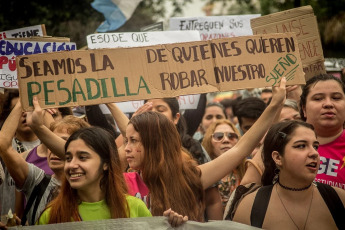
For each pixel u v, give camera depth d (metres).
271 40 4.27
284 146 3.84
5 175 5.00
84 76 4.04
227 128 5.77
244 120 6.23
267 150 3.97
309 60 5.00
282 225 3.78
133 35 5.80
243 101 6.30
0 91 5.15
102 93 4.04
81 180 3.69
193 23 6.73
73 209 3.73
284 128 3.88
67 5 10.41
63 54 4.02
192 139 5.35
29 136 5.62
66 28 10.44
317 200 3.85
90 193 3.76
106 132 3.84
